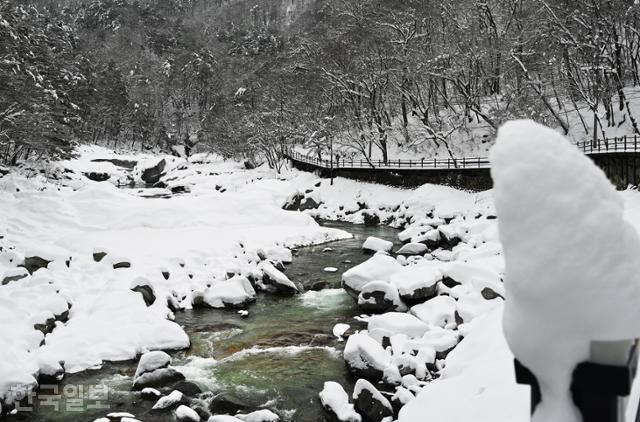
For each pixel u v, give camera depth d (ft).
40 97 113.70
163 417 30.27
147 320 44.60
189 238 76.84
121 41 381.60
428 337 36.55
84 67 252.21
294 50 200.03
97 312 45.98
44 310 43.62
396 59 144.97
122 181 180.24
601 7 108.99
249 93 239.50
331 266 71.05
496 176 4.54
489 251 61.98
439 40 147.54
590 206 4.19
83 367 37.45
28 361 35.65
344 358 35.68
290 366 37.42
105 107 271.08
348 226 109.91
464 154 134.10
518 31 130.41
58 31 252.62
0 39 105.91
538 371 4.42
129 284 53.26
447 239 78.79
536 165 4.33
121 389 34.17
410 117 166.91
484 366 23.77
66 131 131.44
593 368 4.18
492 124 122.11
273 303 54.24
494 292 40.16
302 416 30.04
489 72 136.67
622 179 77.66
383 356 34.37
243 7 515.91
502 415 17.46
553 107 132.57
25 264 58.23
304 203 128.47
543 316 4.22
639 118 112.06
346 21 172.76
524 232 4.27
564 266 4.06
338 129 156.76
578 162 4.40
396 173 124.57
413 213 107.24
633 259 4.18
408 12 148.56
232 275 62.39
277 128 179.93
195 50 332.60
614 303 3.98
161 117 294.66
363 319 46.98
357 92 157.89
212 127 236.43
